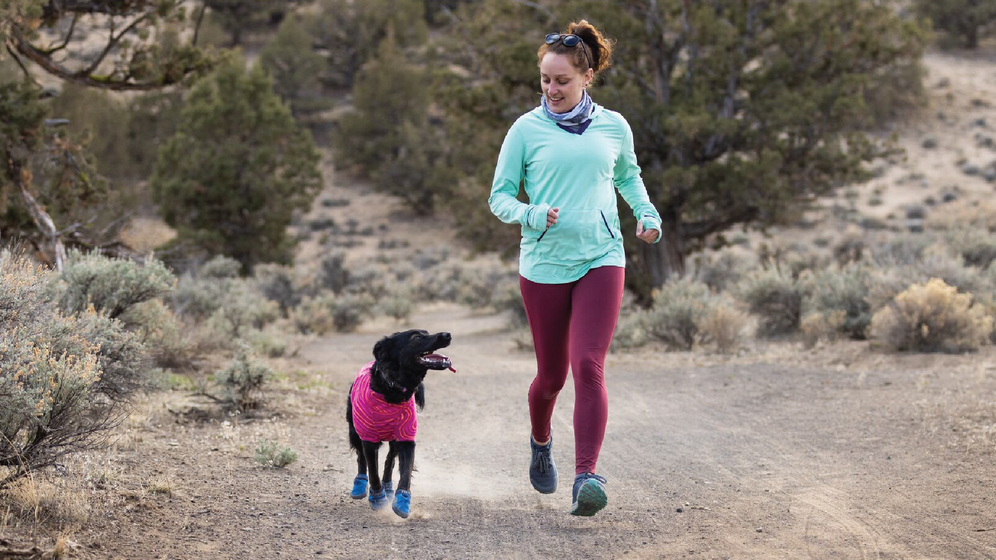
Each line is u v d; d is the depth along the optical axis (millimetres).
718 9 26219
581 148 4461
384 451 7410
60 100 55875
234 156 42969
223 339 14195
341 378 12586
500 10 26203
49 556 4062
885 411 8227
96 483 5348
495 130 26938
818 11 24750
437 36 93875
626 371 12641
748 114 24344
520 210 4301
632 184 4863
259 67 44469
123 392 6605
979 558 4262
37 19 13867
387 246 64938
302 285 32750
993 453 6219
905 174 66000
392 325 27922
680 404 9617
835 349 13070
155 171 43531
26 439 5090
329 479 6316
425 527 5121
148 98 70500
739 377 11180
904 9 91750
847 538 4672
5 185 15383
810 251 32125
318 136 85562
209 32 76125
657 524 5082
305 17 93250
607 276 4492
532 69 24688
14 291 5328
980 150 69750
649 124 24547
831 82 25031
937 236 26531
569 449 7480
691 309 15516
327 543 4766
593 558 4484
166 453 6598
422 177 71562
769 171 23125
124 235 17359
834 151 23484
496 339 20781
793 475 6180
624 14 24953
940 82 83812
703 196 24359
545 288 4559
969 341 12062
